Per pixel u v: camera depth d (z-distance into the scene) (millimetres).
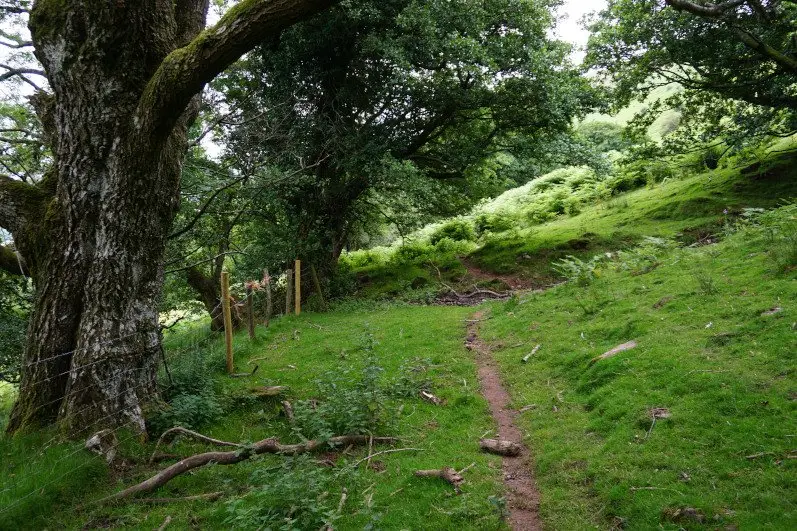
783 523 3273
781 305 6227
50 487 4410
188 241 13062
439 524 4078
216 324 13984
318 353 9492
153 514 4383
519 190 28703
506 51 14477
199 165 12273
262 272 14625
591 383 6199
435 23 13516
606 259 13117
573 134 18328
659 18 15570
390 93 15438
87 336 5578
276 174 12430
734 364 5328
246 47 4723
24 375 5734
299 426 6188
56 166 6246
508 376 7473
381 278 19625
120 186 5582
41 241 5895
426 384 7277
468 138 19047
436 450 5445
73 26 5379
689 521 3533
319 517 4109
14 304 10883
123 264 5727
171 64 4910
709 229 15742
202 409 6387
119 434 5480
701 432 4473
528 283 16844
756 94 15875
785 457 3861
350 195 17781
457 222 23359
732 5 4426
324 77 15898
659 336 6629
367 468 5129
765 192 17203
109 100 5516
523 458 5180
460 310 13180
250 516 3982
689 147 19172
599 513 3971
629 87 17156
